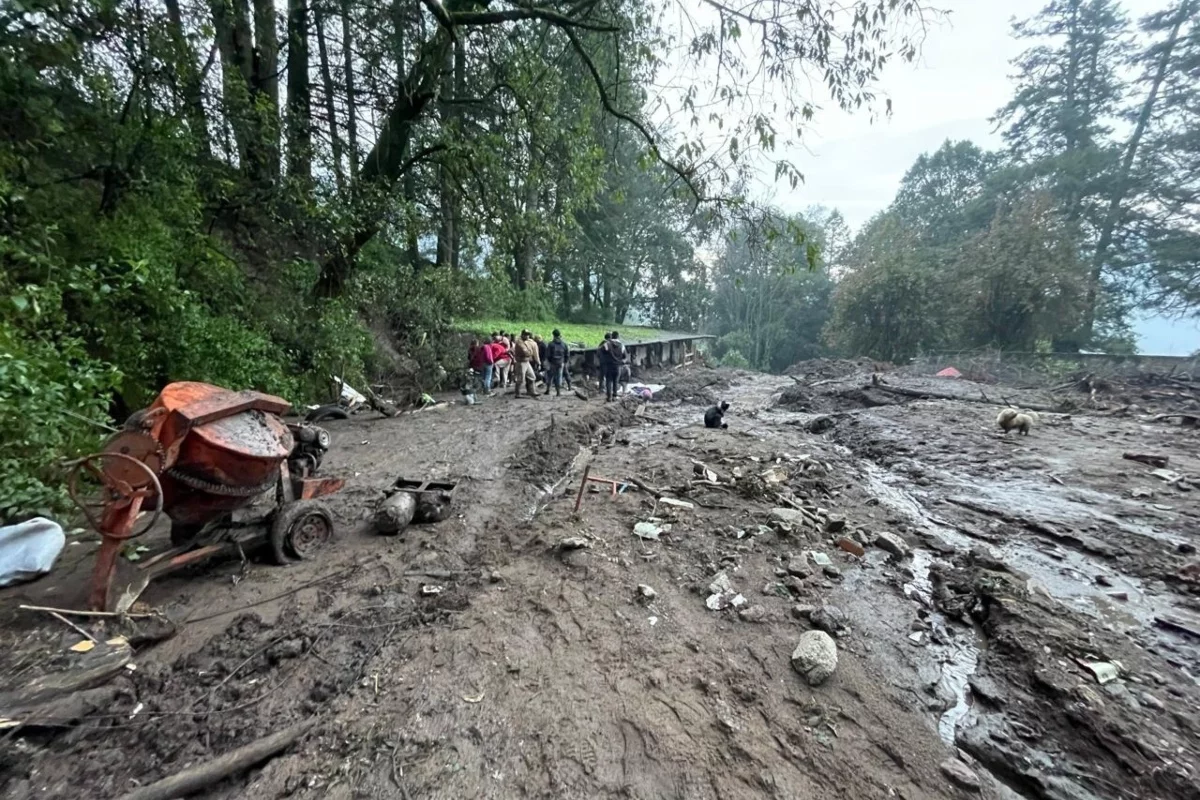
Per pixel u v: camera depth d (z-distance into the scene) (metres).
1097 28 27.69
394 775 2.13
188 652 3.01
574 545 4.29
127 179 7.17
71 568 3.59
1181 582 4.07
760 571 4.07
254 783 2.10
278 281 10.52
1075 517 5.45
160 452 3.02
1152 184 24.56
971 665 3.07
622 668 2.87
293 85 11.21
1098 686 2.78
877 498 6.16
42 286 5.27
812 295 44.41
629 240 33.75
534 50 10.75
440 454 7.66
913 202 43.06
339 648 3.06
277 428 4.01
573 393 14.41
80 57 6.64
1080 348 25.98
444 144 11.05
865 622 3.45
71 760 2.21
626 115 9.27
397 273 14.59
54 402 4.21
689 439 9.03
